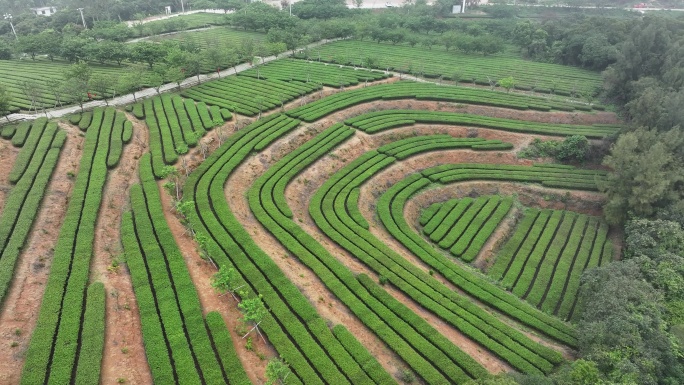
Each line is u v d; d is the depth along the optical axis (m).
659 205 59.72
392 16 152.38
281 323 38.94
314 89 92.94
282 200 58.00
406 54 127.00
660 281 44.47
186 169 60.84
